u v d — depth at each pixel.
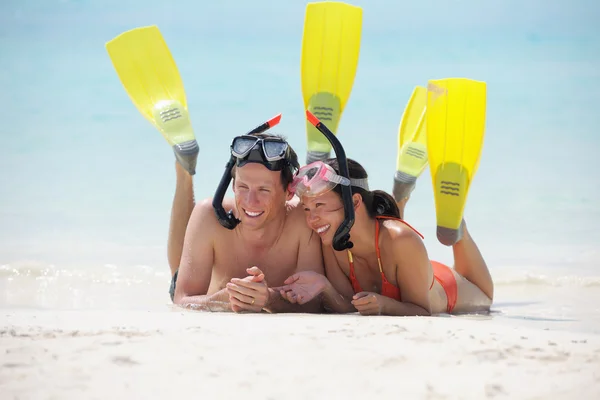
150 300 5.88
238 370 2.96
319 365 3.03
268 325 3.79
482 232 8.61
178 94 6.34
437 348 3.30
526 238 8.34
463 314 5.48
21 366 2.97
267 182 4.85
